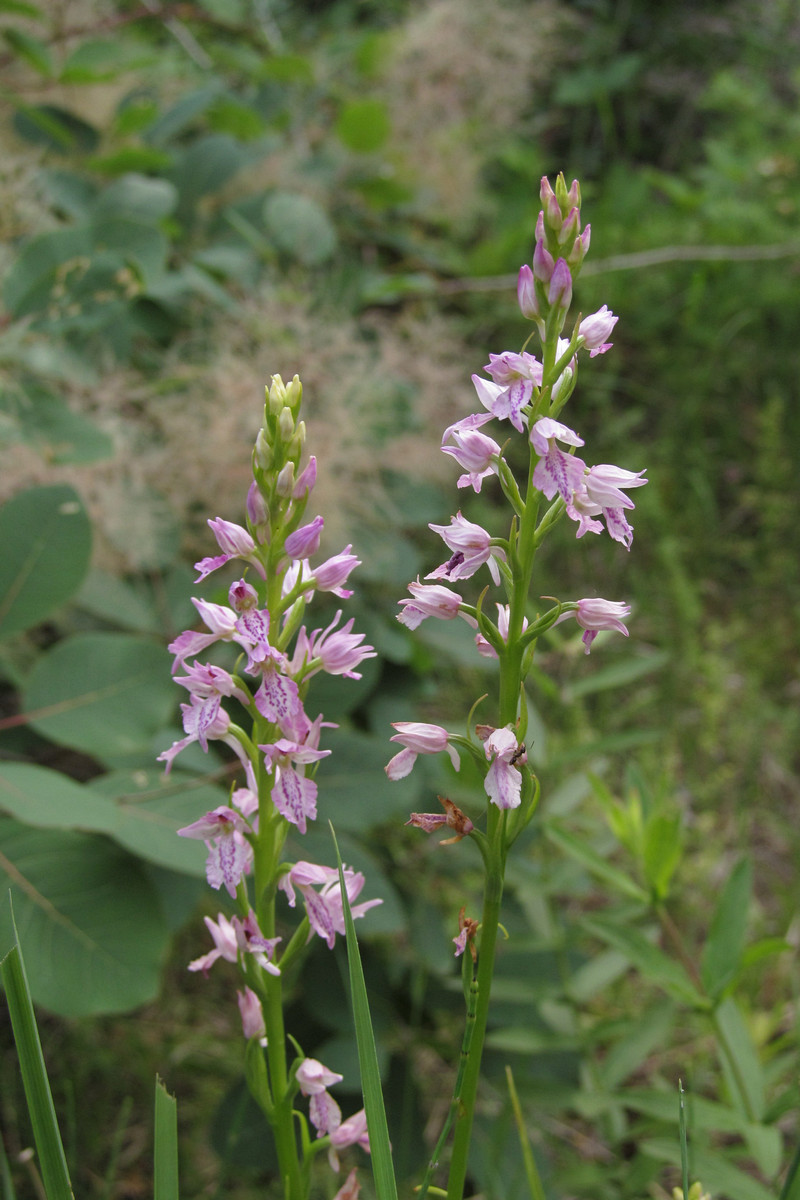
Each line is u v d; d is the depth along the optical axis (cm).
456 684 112
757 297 148
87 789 55
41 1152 36
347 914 37
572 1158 72
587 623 38
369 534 81
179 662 38
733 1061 55
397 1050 68
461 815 38
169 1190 37
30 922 53
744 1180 51
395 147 119
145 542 73
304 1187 40
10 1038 73
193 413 78
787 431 142
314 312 89
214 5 118
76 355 74
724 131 173
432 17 120
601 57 170
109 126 97
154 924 54
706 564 131
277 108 109
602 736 104
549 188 37
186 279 81
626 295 146
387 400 83
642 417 145
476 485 38
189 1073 77
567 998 63
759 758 99
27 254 68
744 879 55
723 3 183
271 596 38
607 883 65
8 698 72
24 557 58
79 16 101
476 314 125
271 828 39
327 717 63
